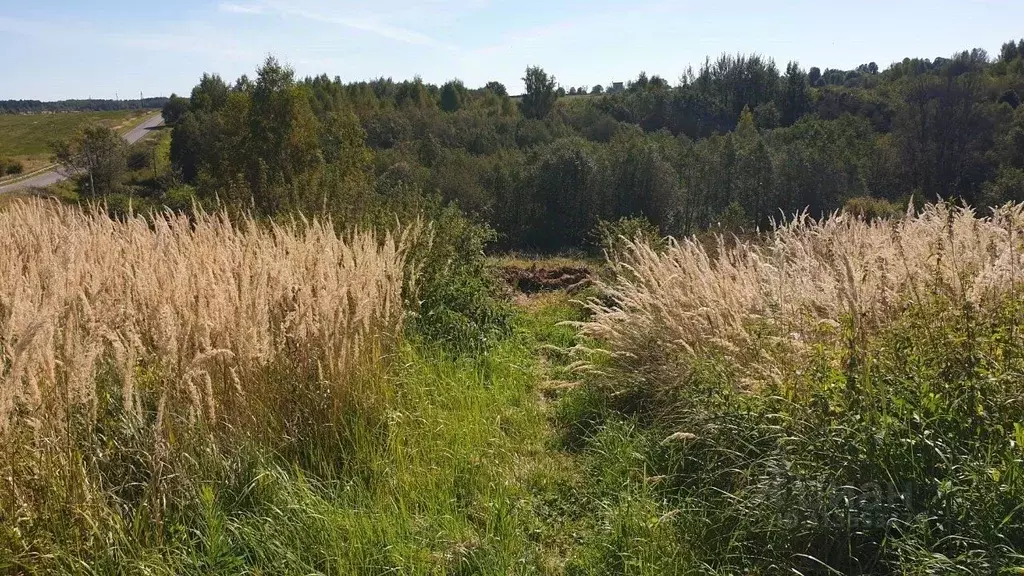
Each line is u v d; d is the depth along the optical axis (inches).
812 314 185.3
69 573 123.0
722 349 204.2
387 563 141.6
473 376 259.8
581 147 1417.3
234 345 173.8
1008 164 1314.0
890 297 171.9
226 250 229.9
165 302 169.3
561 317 394.6
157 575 127.1
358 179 473.1
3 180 2237.9
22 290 164.4
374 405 198.8
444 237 355.6
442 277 333.7
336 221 376.2
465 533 156.3
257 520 146.6
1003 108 1483.8
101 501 132.9
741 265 241.1
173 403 157.5
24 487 127.9
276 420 177.8
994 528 116.8
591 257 891.4
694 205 1419.8
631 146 1376.7
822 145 1454.2
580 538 161.2
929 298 168.9
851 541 133.6
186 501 144.2
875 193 1533.0
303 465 177.0
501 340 323.0
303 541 145.0
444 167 1454.2
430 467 183.2
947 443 135.8
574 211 1358.3
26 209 343.6
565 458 205.5
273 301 195.5
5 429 124.6
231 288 183.0
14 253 229.8
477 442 199.5
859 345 157.9
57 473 130.5
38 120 4372.5
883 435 137.1
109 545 127.6
